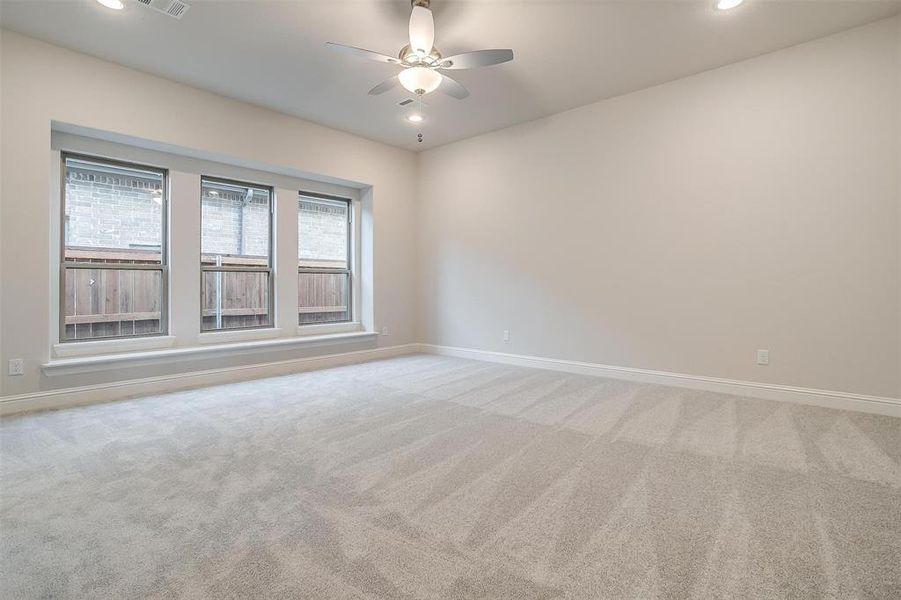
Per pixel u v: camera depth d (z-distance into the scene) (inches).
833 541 63.7
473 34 127.4
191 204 171.8
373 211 224.7
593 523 68.9
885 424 115.8
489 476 86.2
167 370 158.4
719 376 151.2
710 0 112.5
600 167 176.7
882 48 122.6
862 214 126.5
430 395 149.3
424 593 53.0
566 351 189.2
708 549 62.0
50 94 132.2
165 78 154.1
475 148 218.2
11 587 54.0
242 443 104.1
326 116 190.2
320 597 52.3
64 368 135.9
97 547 62.5
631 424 117.8
